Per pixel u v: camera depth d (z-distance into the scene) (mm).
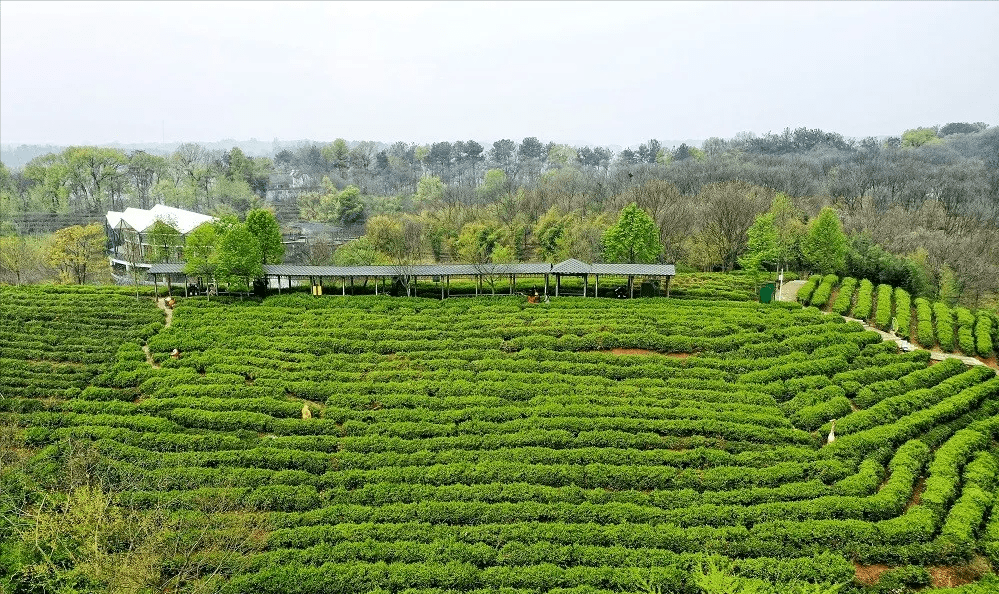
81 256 90875
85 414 48062
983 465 40281
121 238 106250
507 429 44594
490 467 40125
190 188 157875
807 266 87250
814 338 57656
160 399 49562
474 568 31859
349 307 68625
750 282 79625
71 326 64125
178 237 91125
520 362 54094
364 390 50406
